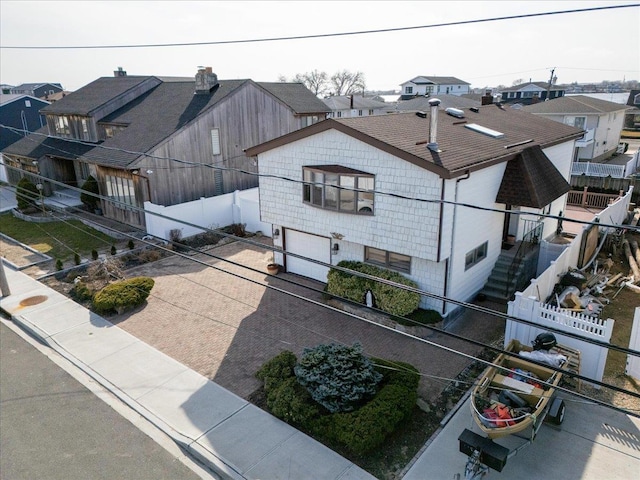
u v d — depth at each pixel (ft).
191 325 49.62
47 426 35.76
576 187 94.43
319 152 51.08
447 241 45.16
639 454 30.37
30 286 60.49
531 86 224.12
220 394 38.22
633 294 52.70
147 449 33.12
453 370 40.47
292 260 61.82
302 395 35.42
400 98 285.64
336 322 49.49
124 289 54.29
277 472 30.01
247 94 89.30
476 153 47.37
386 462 30.55
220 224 80.59
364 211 49.44
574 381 36.24
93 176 91.25
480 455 26.86
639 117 204.03
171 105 90.79
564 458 30.17
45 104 146.72
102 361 43.65
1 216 92.89
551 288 50.88
